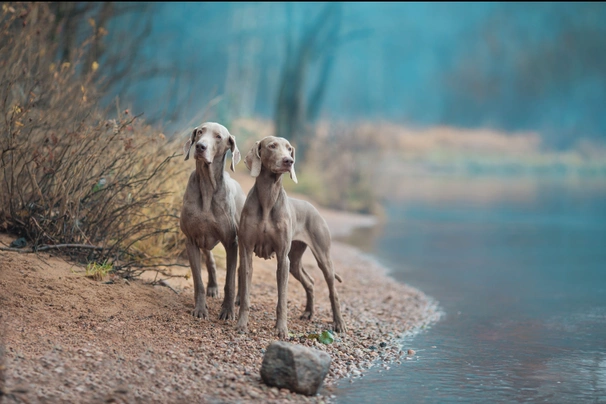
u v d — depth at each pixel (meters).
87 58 11.39
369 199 22.55
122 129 7.91
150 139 8.39
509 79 66.38
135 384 5.23
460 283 11.23
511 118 65.62
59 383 5.03
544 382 6.20
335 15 28.95
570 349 7.34
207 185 6.64
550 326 8.37
